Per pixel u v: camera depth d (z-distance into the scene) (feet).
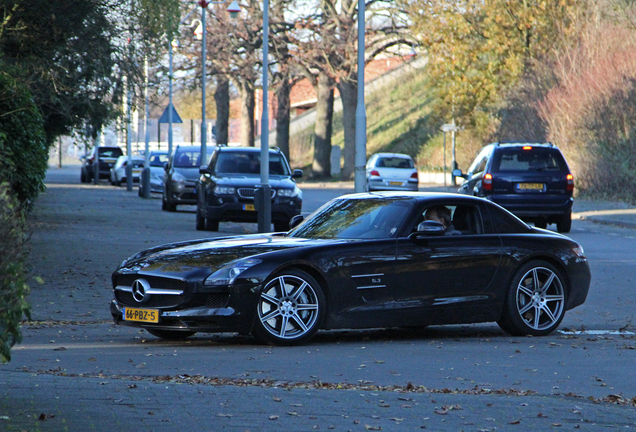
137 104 141.08
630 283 95.86
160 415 38.45
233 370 50.60
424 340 63.77
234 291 57.41
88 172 391.04
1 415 37.58
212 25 355.77
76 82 130.93
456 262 63.77
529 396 44.42
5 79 98.63
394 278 61.87
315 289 59.62
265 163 142.31
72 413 38.34
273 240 63.31
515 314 65.51
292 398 42.39
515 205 157.89
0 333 32.42
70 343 60.29
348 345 60.59
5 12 92.38
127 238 135.54
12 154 94.94
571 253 68.13
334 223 66.13
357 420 38.45
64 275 94.38
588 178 250.16
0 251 32.45
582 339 64.59
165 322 58.29
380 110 509.35
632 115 250.16
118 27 119.96
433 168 391.45
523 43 305.53
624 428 38.29
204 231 155.22
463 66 312.71
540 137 281.13
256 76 371.97
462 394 44.55
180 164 207.51
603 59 263.90
